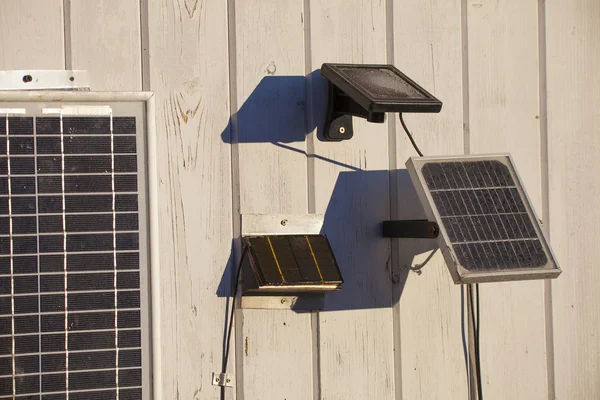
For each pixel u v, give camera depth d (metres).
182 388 4.25
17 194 3.85
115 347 3.92
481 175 4.16
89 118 3.94
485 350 4.72
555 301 4.83
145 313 3.95
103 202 3.93
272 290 4.19
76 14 4.23
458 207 4.02
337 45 4.57
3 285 3.82
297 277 4.09
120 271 3.94
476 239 3.93
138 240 3.96
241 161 4.39
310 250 4.27
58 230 3.88
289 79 4.48
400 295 4.59
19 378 3.81
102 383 3.89
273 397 4.37
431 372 4.61
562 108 4.90
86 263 3.90
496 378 4.72
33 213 3.86
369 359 4.52
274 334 4.39
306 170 4.48
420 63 4.70
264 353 4.37
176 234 4.29
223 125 4.38
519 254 3.94
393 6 4.67
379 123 4.38
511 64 4.84
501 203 4.09
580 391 4.84
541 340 4.80
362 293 4.52
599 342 4.89
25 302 3.83
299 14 4.52
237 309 4.35
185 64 4.35
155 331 3.95
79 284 3.89
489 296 4.74
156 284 3.96
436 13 4.74
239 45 4.42
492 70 4.80
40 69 4.17
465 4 4.79
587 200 4.91
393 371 4.56
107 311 3.91
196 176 4.33
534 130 4.85
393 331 4.57
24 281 3.84
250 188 4.39
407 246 4.62
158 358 3.95
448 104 4.72
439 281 4.66
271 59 4.46
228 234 4.35
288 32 4.50
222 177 4.36
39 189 3.87
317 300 4.45
